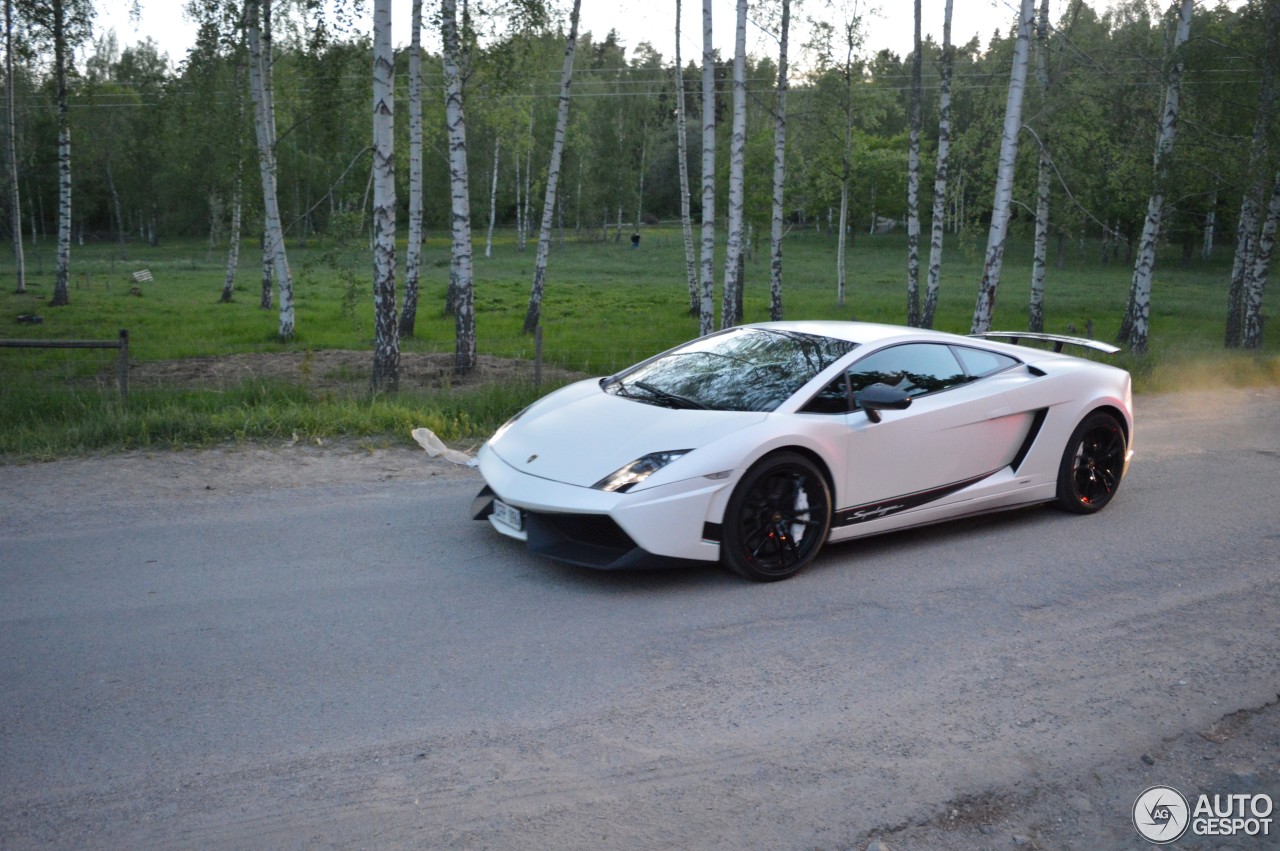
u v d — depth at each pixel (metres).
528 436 4.96
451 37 14.45
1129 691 3.60
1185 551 5.30
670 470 4.38
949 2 22.19
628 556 4.33
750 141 39.06
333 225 11.01
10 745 3.02
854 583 4.71
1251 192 18.58
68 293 31.36
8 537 5.20
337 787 2.82
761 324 5.80
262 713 3.26
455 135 14.57
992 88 27.06
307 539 5.21
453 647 3.84
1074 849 2.66
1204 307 34.34
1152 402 10.93
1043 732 3.28
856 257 61.88
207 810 2.69
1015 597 4.55
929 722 3.32
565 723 3.24
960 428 5.30
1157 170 18.86
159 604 4.24
